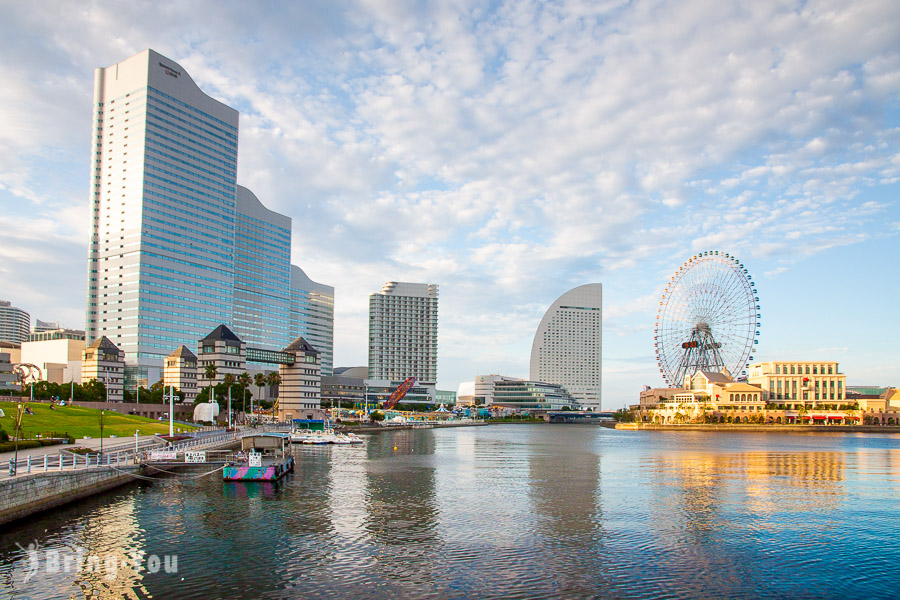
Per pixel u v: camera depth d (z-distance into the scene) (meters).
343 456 154.88
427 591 49.28
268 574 52.72
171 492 90.00
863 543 65.12
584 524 72.38
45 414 152.25
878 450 181.38
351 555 58.41
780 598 49.47
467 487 99.75
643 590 50.56
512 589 50.06
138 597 47.41
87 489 81.25
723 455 162.88
